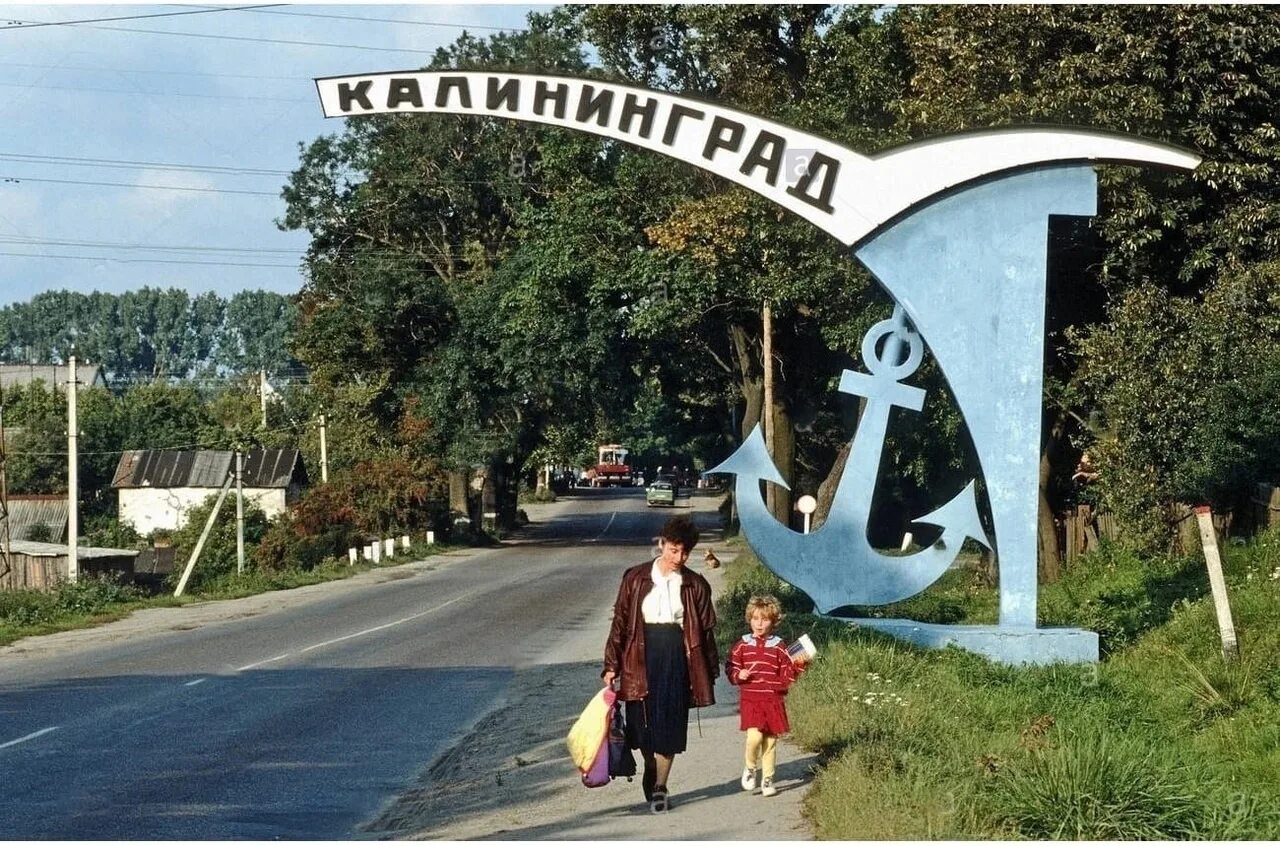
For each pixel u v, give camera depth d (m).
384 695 15.93
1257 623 15.89
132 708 14.98
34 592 32.47
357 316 64.62
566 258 45.56
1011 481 16.64
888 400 17.67
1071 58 22.77
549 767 11.31
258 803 10.06
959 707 12.66
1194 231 23.73
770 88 35.00
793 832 8.10
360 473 60.53
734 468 17.84
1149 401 22.58
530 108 16.41
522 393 61.28
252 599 37.09
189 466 81.31
